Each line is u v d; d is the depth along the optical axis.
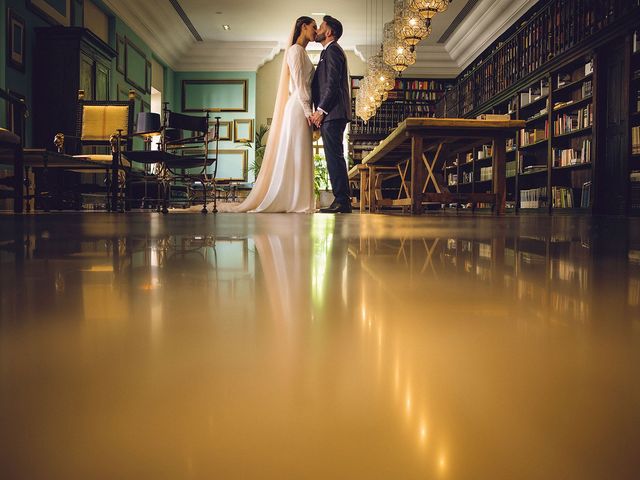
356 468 0.09
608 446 0.10
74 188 5.27
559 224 2.04
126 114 5.96
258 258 0.57
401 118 12.77
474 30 10.87
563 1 7.17
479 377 0.14
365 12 10.89
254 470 0.09
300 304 0.28
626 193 5.92
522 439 0.10
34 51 7.11
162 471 0.09
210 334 0.20
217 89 12.95
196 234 1.07
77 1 8.27
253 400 0.12
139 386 0.13
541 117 7.85
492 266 0.50
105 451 0.10
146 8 10.20
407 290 0.33
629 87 5.84
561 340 0.19
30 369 0.15
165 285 0.35
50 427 0.11
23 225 1.55
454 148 5.26
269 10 10.83
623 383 0.14
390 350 0.17
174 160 5.22
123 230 1.26
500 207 4.29
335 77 4.08
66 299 0.29
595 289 0.34
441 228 1.49
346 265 0.50
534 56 8.07
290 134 4.12
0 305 0.27
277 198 4.16
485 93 10.07
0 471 0.09
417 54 12.63
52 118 7.10
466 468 0.09
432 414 0.11
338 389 0.13
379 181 7.54
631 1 5.71
